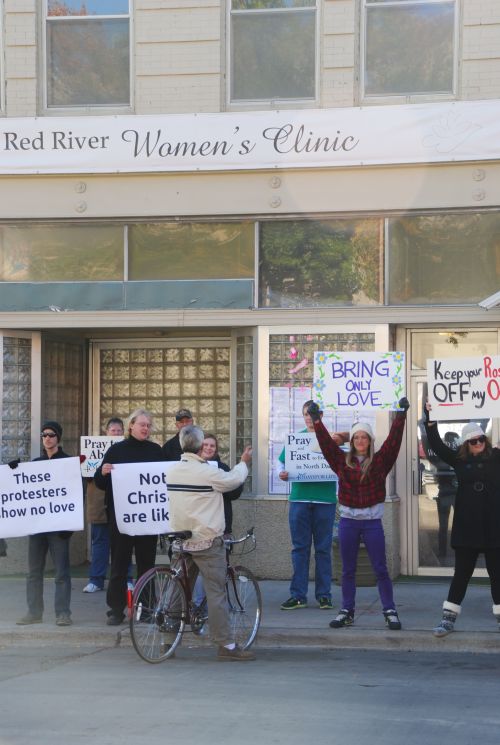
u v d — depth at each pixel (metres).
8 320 13.35
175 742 6.35
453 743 6.36
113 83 13.48
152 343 14.51
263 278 13.09
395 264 12.83
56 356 14.05
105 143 13.16
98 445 12.30
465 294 12.67
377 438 12.78
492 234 12.64
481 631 9.77
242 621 9.35
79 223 13.34
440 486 13.03
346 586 10.08
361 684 8.03
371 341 12.80
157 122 13.09
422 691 7.79
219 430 14.34
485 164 12.60
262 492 12.98
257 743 6.32
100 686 7.96
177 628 9.04
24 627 10.12
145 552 10.33
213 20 13.19
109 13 13.48
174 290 13.17
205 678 8.26
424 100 12.91
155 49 13.27
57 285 13.32
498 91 12.68
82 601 11.64
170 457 11.02
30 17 13.47
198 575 9.48
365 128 12.76
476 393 9.87
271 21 13.25
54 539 10.20
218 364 14.41
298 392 12.95
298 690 7.80
